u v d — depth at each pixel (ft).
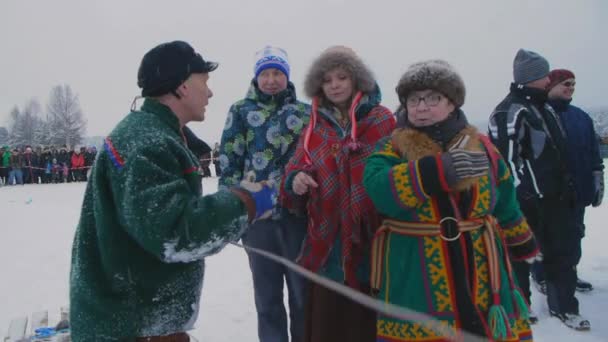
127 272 5.59
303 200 8.81
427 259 7.00
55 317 14.23
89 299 5.68
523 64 12.14
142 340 5.73
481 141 7.55
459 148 7.16
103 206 5.59
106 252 5.57
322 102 8.98
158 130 5.74
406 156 7.31
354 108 8.53
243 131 10.36
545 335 11.77
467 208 7.05
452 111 7.50
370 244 8.16
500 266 7.10
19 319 13.32
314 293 8.59
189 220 5.13
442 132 7.36
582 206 13.26
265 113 10.27
